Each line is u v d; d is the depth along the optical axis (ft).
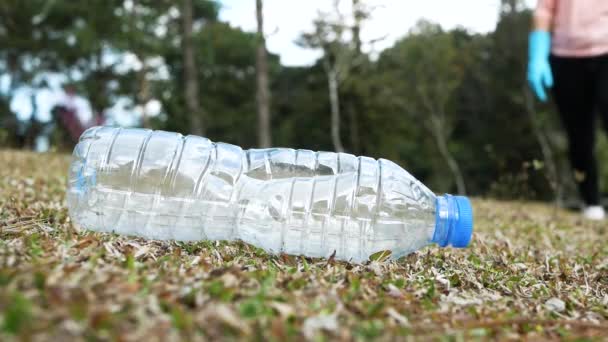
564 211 4.02
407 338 0.94
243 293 1.02
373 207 1.44
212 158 1.46
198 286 1.03
